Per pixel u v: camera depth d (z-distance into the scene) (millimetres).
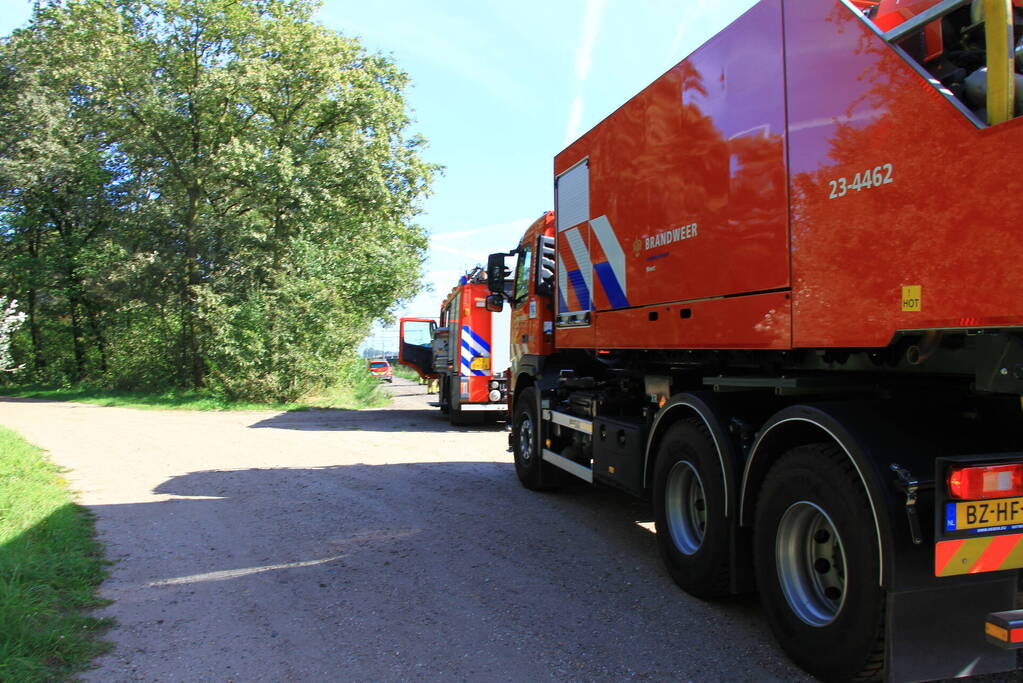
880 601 2863
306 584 4770
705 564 4207
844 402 3311
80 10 24859
